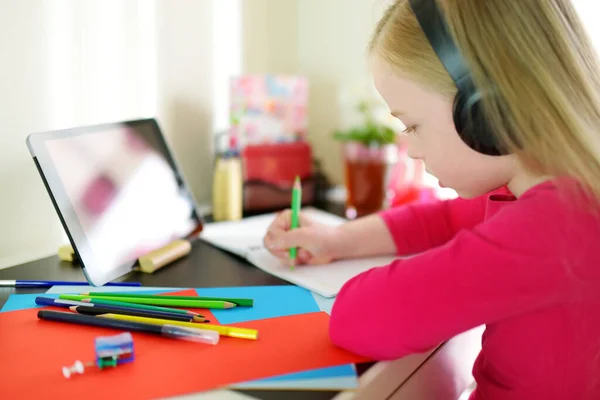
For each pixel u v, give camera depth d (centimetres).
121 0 92
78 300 65
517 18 54
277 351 55
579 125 54
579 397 59
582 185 55
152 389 48
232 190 104
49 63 83
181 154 109
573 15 59
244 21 120
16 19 78
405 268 55
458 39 54
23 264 80
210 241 91
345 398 48
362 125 116
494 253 52
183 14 105
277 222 85
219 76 116
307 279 75
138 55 97
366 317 54
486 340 62
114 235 77
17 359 52
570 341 57
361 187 111
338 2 127
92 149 78
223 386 49
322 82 134
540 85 54
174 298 66
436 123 58
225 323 61
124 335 53
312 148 132
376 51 61
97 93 91
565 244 52
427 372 62
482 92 53
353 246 83
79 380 49
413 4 57
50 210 87
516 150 55
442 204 88
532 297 52
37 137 69
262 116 113
